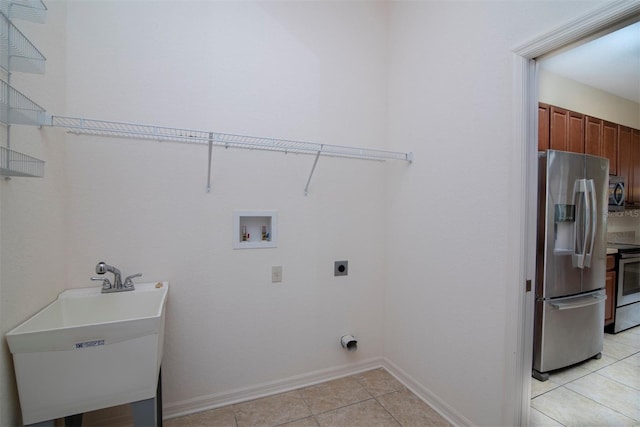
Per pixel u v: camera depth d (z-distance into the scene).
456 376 1.63
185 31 1.66
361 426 1.61
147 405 1.14
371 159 2.19
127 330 1.09
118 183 1.53
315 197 2.01
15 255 1.02
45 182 1.24
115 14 1.52
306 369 2.00
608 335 2.75
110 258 1.52
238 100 1.78
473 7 1.54
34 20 0.98
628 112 2.92
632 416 1.70
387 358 2.21
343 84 2.09
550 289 2.01
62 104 1.40
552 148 2.27
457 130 1.63
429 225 1.83
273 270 1.89
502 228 1.38
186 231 1.67
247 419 1.65
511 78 1.34
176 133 1.63
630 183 2.97
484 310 1.47
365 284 2.19
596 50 2.01
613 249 2.71
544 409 1.76
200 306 1.71
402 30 2.09
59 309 1.29
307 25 1.97
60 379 1.01
